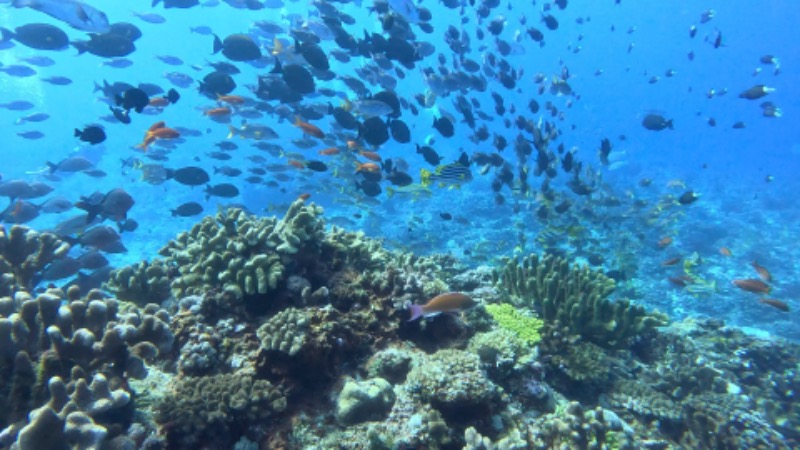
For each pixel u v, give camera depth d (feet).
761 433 18.84
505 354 15.83
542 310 21.16
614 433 14.32
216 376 12.96
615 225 56.70
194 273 16.81
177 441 11.34
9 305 11.85
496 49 48.24
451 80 40.60
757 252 60.85
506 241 55.57
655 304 44.19
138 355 12.07
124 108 25.82
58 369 10.59
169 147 52.24
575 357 18.74
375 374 14.73
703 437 18.54
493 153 39.17
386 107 32.96
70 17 25.94
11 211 33.45
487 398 13.34
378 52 35.83
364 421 12.83
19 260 16.26
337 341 14.32
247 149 158.61
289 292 15.76
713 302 45.37
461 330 17.22
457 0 43.98
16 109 59.06
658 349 23.70
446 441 12.33
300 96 36.81
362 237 21.03
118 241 27.81
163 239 74.18
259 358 13.58
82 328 11.50
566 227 44.80
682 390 20.63
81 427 8.87
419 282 17.17
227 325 14.83
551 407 15.69
